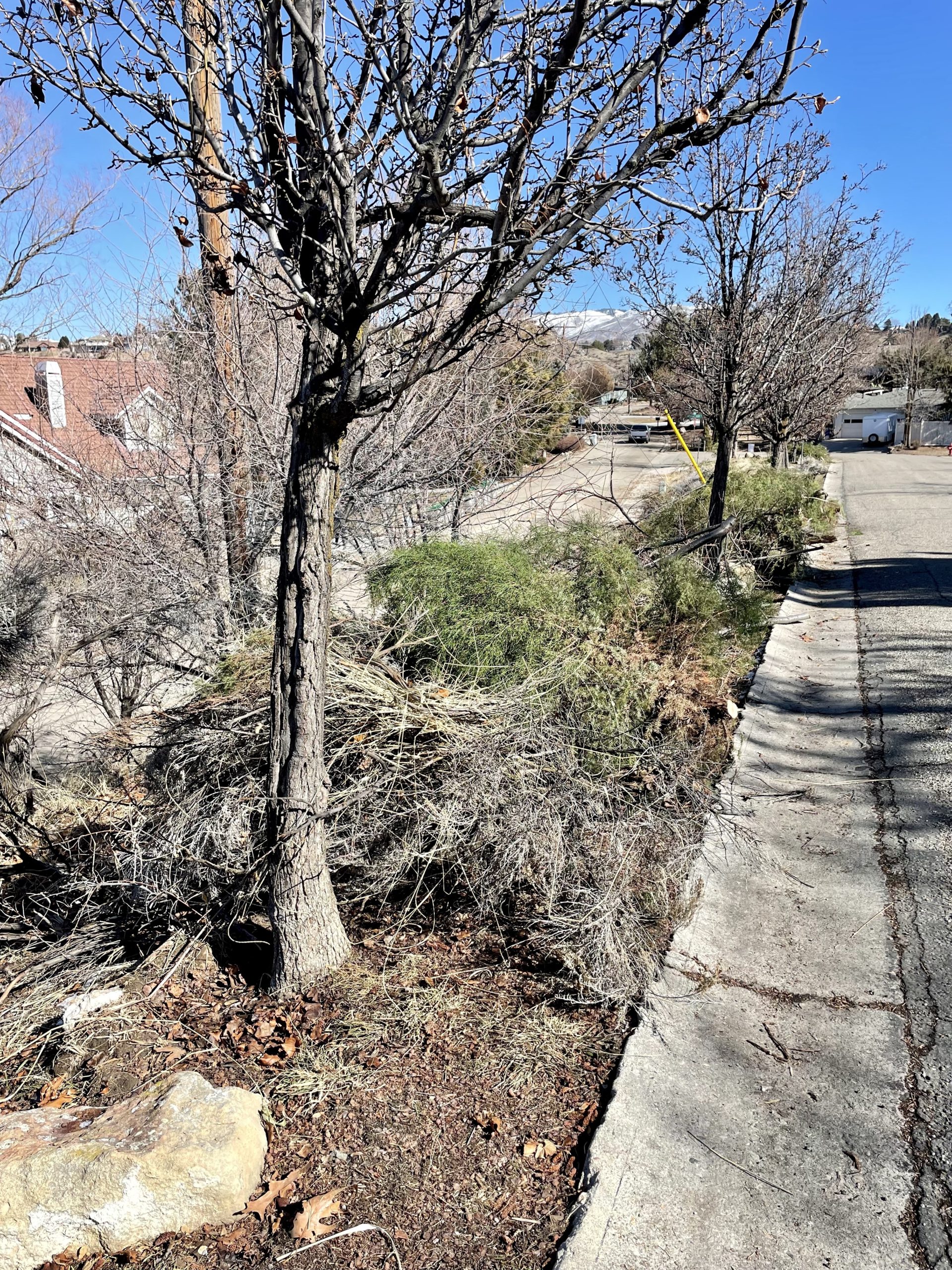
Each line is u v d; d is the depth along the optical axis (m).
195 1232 2.50
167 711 4.99
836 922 3.90
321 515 3.21
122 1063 3.15
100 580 6.47
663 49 2.70
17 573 7.40
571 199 2.71
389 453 6.35
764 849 4.57
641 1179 2.57
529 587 5.01
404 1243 2.41
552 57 2.62
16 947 4.45
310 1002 3.39
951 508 19.56
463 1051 3.12
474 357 6.38
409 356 3.18
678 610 6.38
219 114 3.88
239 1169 2.55
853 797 5.13
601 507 10.50
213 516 6.37
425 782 3.90
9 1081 3.25
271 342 6.79
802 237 9.59
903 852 4.46
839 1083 2.96
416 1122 2.82
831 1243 2.39
